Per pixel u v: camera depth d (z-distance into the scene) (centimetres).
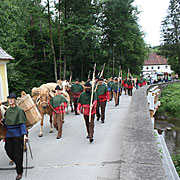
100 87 965
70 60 3641
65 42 3209
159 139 770
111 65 4172
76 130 877
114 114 1157
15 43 2856
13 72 2438
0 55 1630
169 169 515
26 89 2683
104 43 3984
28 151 650
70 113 1288
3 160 600
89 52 3559
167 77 4325
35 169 522
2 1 2167
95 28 2934
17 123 470
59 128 777
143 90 1577
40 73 3288
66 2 3089
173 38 4975
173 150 1314
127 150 410
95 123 969
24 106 571
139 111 763
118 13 3753
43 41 3400
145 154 388
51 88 1024
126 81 2103
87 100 714
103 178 455
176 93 2877
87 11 3159
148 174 317
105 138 743
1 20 2106
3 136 529
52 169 516
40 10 3069
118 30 3709
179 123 2044
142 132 517
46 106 809
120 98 1841
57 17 3247
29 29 3422
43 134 843
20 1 3222
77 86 1214
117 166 512
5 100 1686
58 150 646
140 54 4494
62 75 3325
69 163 544
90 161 549
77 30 2825
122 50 4184
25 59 3150
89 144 687
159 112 2405
